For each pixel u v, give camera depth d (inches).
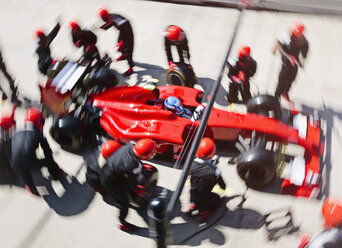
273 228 242.8
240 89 320.8
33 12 481.7
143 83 361.4
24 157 240.2
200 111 276.1
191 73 325.1
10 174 274.1
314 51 410.6
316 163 261.3
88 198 263.4
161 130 262.5
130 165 223.0
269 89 355.3
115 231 244.7
